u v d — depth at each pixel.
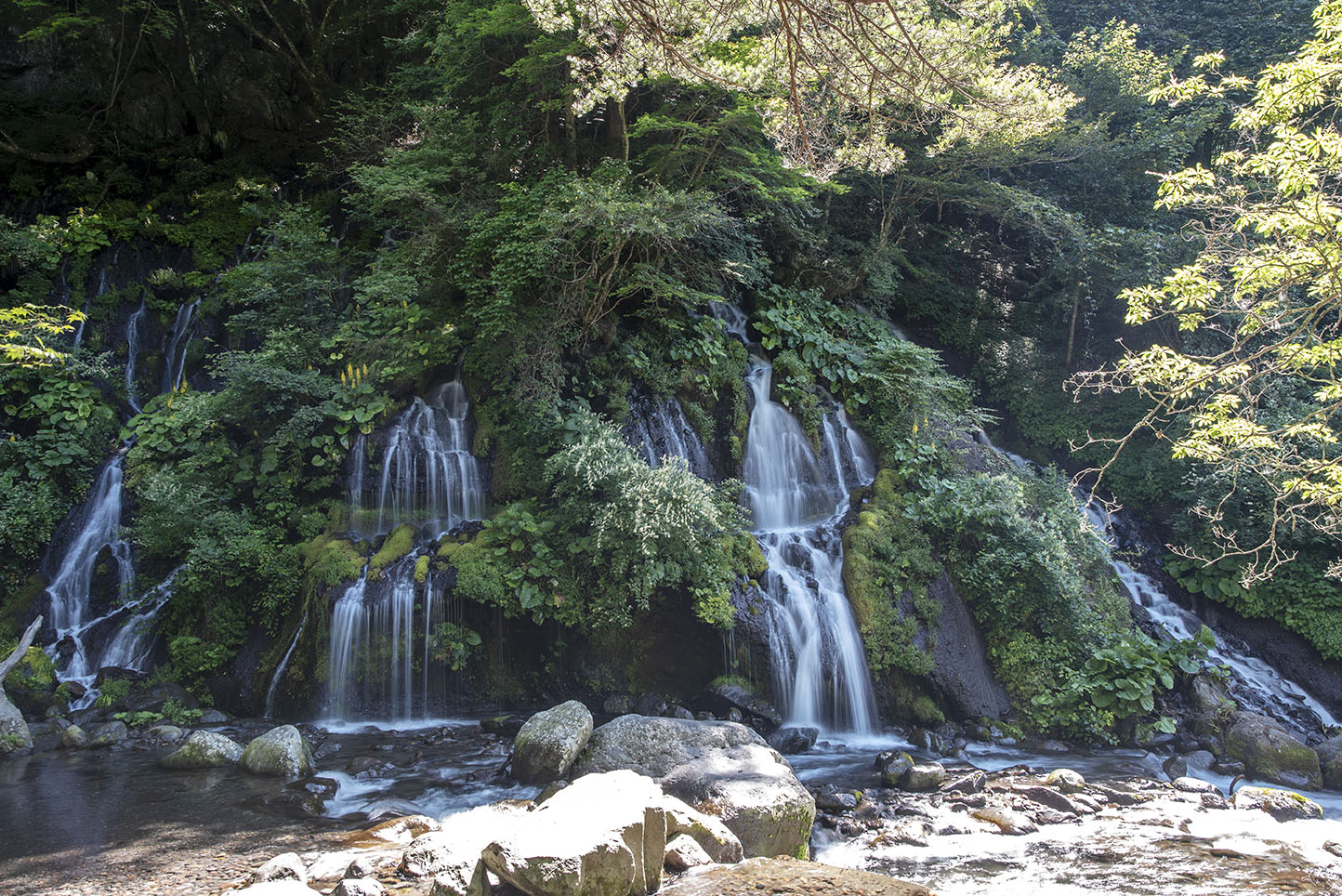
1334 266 7.28
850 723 11.16
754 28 13.33
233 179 19.73
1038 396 18.84
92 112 20.14
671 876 5.30
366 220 18.33
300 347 14.28
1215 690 11.64
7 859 6.20
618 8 6.73
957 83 6.50
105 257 17.16
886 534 12.59
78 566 12.78
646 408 13.76
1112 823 7.68
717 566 11.33
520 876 4.58
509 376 13.15
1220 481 14.14
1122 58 21.25
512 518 11.73
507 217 13.46
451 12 14.90
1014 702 11.44
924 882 6.18
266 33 22.42
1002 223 20.67
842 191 15.27
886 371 15.67
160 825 6.96
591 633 11.27
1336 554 13.62
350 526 12.65
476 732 10.14
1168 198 8.66
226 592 11.73
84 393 14.25
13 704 10.26
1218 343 17.16
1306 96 7.56
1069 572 12.30
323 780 8.15
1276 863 6.57
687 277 15.23
